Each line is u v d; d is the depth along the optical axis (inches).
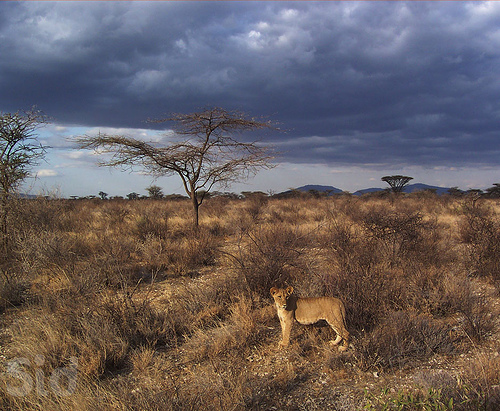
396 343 192.7
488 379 154.9
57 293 282.0
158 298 299.7
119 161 510.9
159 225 554.9
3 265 362.9
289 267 321.1
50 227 447.2
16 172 404.8
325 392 165.2
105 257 364.8
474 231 418.9
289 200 1368.1
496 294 289.9
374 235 381.7
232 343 213.6
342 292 245.3
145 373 186.2
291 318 207.2
